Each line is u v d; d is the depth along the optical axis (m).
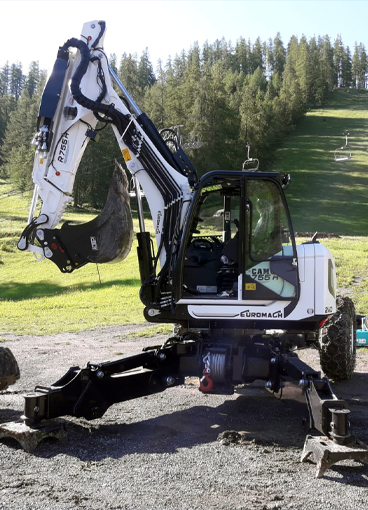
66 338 12.55
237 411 6.71
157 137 7.10
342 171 88.44
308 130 125.56
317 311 6.24
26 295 24.19
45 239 7.35
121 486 4.45
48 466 4.88
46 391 5.82
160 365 6.51
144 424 6.16
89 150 66.00
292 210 68.25
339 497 4.26
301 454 5.18
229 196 6.91
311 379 5.46
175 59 165.00
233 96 107.12
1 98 133.12
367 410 6.77
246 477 4.64
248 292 6.25
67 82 7.36
